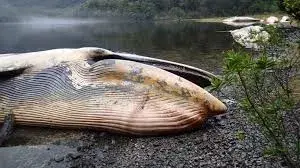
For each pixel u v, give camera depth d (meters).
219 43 25.77
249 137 7.02
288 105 4.97
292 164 4.82
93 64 8.38
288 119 6.52
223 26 46.44
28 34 36.31
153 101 7.68
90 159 6.89
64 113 7.99
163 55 20.11
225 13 73.75
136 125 7.51
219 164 6.29
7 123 8.16
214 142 7.09
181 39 29.72
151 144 7.28
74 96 8.05
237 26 45.69
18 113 8.34
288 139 5.85
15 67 8.62
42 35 35.12
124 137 7.64
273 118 4.94
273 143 5.44
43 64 8.59
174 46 24.61
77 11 98.94
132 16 80.94
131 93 7.82
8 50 23.05
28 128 8.34
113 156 6.96
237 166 6.14
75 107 7.95
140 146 7.24
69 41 29.27
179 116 7.50
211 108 7.73
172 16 78.00
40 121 8.18
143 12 79.88
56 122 8.05
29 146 7.38
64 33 38.53
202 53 20.41
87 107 7.86
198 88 7.82
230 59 4.20
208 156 6.61
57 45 26.23
